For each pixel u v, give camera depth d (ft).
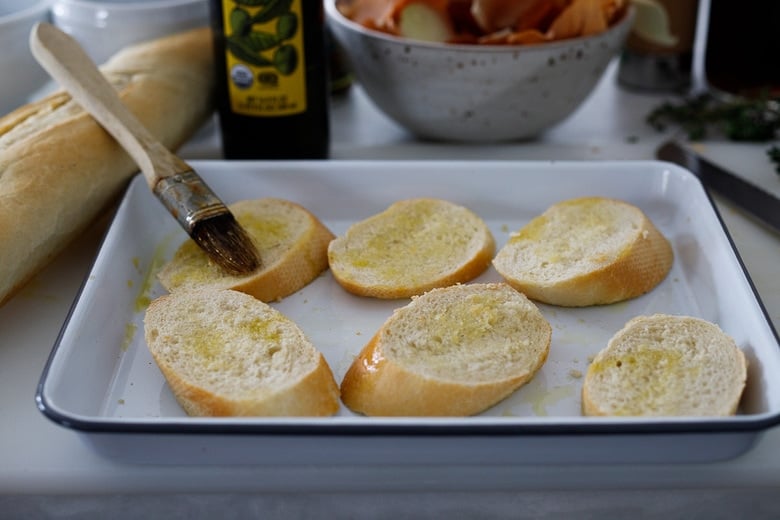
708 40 2.42
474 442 1.34
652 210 1.94
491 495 1.45
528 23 2.14
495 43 2.08
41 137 1.78
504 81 2.07
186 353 1.52
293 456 1.37
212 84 2.17
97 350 1.56
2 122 1.88
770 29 2.34
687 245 1.83
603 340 1.63
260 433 1.31
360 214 1.96
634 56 2.54
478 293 1.63
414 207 1.89
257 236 1.81
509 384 1.47
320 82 2.07
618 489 1.42
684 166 2.08
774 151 2.10
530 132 2.22
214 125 2.35
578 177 1.94
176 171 1.79
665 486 1.41
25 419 1.50
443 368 1.48
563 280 1.67
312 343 1.62
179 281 1.72
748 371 1.50
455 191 1.95
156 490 1.42
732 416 1.38
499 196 1.95
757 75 2.40
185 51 2.13
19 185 1.68
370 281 1.71
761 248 1.89
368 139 2.32
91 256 1.87
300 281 1.74
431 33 2.13
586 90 2.17
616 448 1.35
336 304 1.71
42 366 1.60
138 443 1.35
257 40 1.96
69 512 1.46
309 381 1.44
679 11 2.43
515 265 1.75
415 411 1.45
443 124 2.19
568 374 1.56
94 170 1.80
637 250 1.72
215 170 1.94
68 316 1.52
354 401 1.49
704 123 2.33
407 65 2.08
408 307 1.58
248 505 1.46
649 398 1.43
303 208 1.87
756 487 1.40
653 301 1.72
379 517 1.47
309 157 2.11
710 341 1.51
